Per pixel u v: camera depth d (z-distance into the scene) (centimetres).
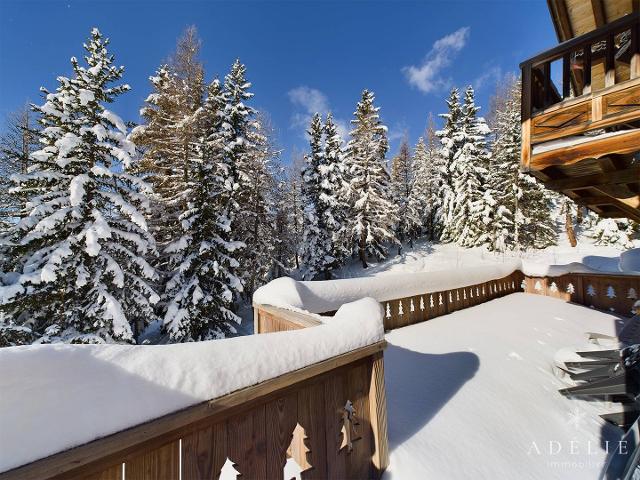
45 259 743
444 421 255
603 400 313
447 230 2339
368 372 199
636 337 450
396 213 2395
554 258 1742
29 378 87
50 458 85
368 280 502
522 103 349
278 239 1819
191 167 1156
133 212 827
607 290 652
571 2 412
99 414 95
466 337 473
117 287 841
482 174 2062
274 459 147
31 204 748
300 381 156
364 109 2056
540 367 385
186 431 118
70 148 768
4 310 713
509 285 803
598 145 295
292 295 353
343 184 2023
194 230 1105
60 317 771
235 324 1432
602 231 1862
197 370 121
